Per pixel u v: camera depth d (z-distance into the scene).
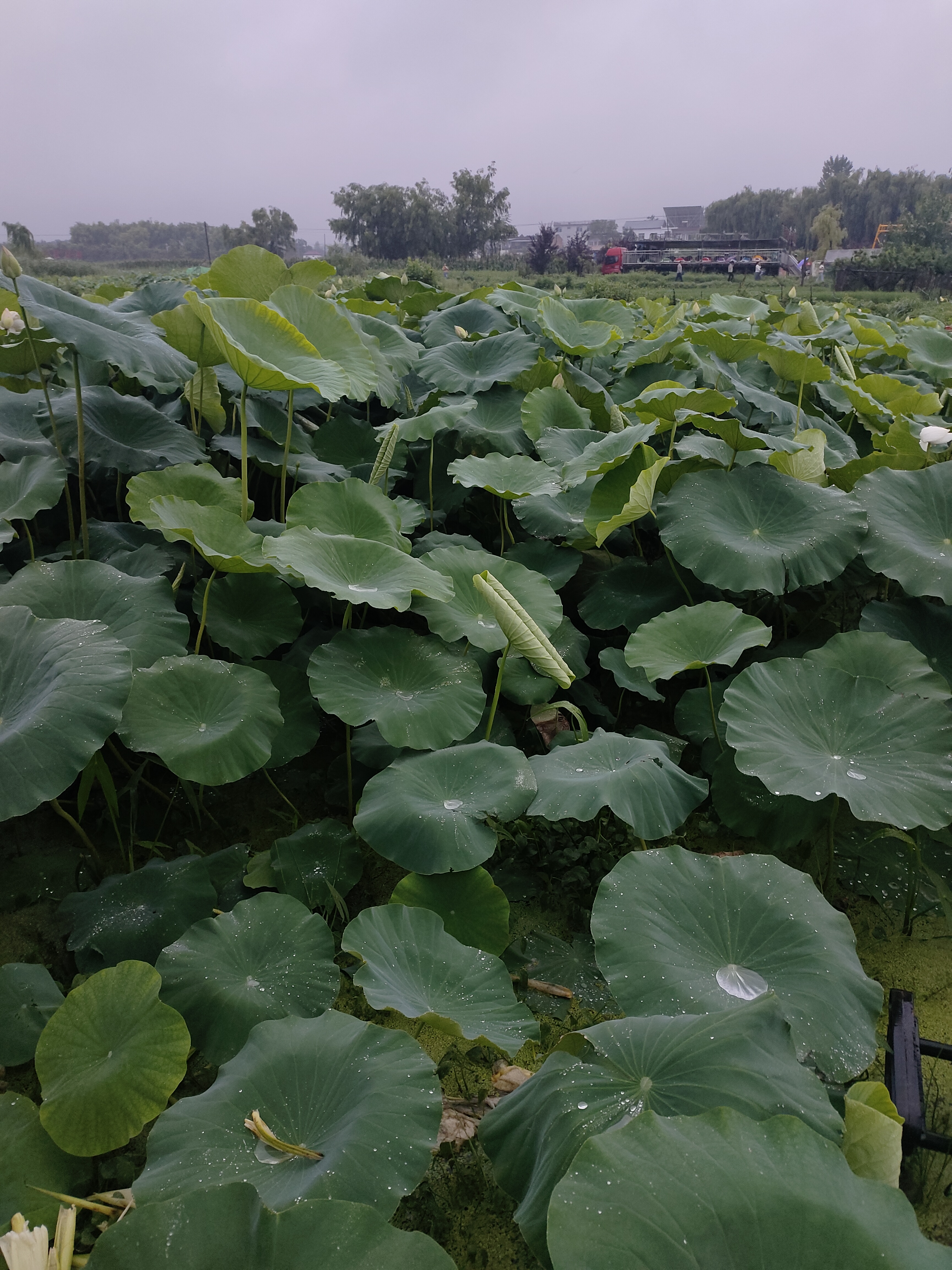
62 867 3.08
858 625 4.57
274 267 4.60
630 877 2.36
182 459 4.05
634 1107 1.72
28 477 3.64
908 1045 2.28
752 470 3.88
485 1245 1.97
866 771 2.67
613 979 2.12
